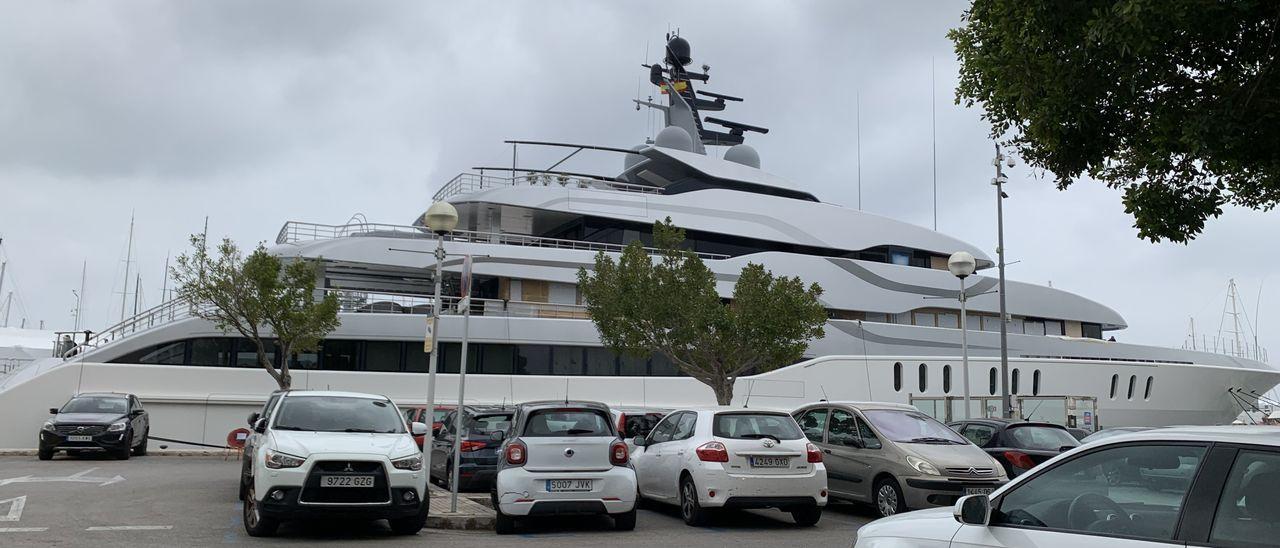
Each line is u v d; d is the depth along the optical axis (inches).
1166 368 1398.9
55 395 1019.3
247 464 463.8
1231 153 337.1
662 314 920.3
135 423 938.7
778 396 1181.1
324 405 449.4
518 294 1176.8
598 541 420.8
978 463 484.7
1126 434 182.7
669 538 433.7
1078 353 1448.1
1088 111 348.8
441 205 524.4
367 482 396.2
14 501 524.1
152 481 665.6
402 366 1112.8
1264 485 156.5
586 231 1288.1
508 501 431.2
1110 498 177.8
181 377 1050.7
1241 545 154.6
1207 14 305.0
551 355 1151.0
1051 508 185.2
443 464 675.4
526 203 1214.9
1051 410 1050.7
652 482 524.7
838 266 1334.9
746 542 422.3
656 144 1471.5
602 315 959.6
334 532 431.8
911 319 1400.1
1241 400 1451.8
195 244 996.6
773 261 1294.3
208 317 1002.1
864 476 513.3
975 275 1459.2
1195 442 168.9
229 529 429.4
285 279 995.3
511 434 453.1
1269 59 319.3
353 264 1124.5
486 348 1133.7
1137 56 318.3
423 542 405.1
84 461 876.0
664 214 1284.4
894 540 206.8
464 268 515.2
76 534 401.7
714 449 465.1
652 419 810.8
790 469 467.5
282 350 999.0
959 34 426.3
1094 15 328.2
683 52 1630.2
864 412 537.3
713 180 1393.9
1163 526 166.6
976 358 1291.8
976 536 191.2
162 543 381.7
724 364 949.8
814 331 954.1
